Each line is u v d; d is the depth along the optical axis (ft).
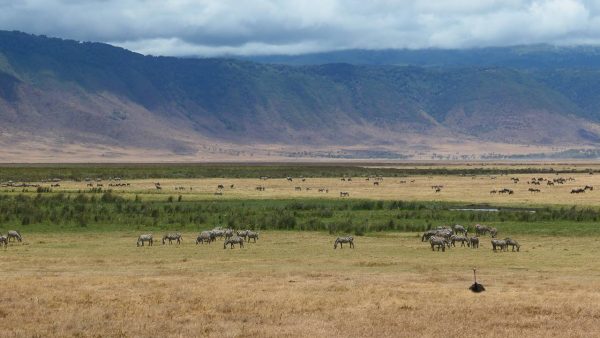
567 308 124.36
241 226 301.63
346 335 106.93
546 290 145.28
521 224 307.78
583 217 321.32
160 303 129.70
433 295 137.18
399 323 114.01
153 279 158.30
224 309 124.47
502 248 230.27
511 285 152.87
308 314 120.98
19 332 108.47
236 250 229.45
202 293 139.33
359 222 315.17
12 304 127.65
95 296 135.44
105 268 184.34
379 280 160.15
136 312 122.11
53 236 271.08
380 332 108.58
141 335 107.45
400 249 232.12
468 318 117.70
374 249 232.32
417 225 304.50
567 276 168.96
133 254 217.97
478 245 242.17
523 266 189.06
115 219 316.81
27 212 326.65
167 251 226.58
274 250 229.45
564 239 261.65
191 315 120.37
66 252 223.30
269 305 127.75
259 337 106.01
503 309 123.85
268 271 175.94
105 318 118.32
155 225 305.12
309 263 195.52
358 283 154.61
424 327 111.65
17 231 273.33
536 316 119.03
